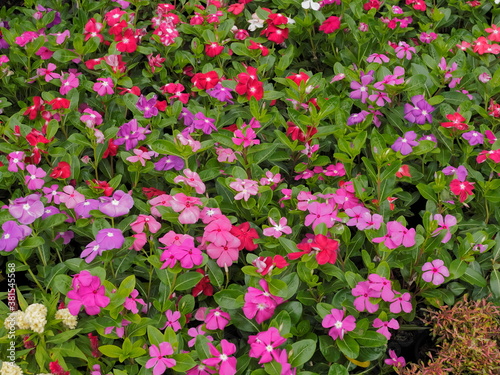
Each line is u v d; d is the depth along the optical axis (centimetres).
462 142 125
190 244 93
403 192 119
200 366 90
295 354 89
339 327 92
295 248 97
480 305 106
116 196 100
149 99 126
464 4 161
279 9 164
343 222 100
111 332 91
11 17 165
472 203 118
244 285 104
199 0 161
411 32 161
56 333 92
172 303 96
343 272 103
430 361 104
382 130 130
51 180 115
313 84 126
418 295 107
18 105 139
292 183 125
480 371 101
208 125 117
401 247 100
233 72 140
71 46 150
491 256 109
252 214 108
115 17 141
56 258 119
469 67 141
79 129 122
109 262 100
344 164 117
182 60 141
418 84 123
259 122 121
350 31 150
